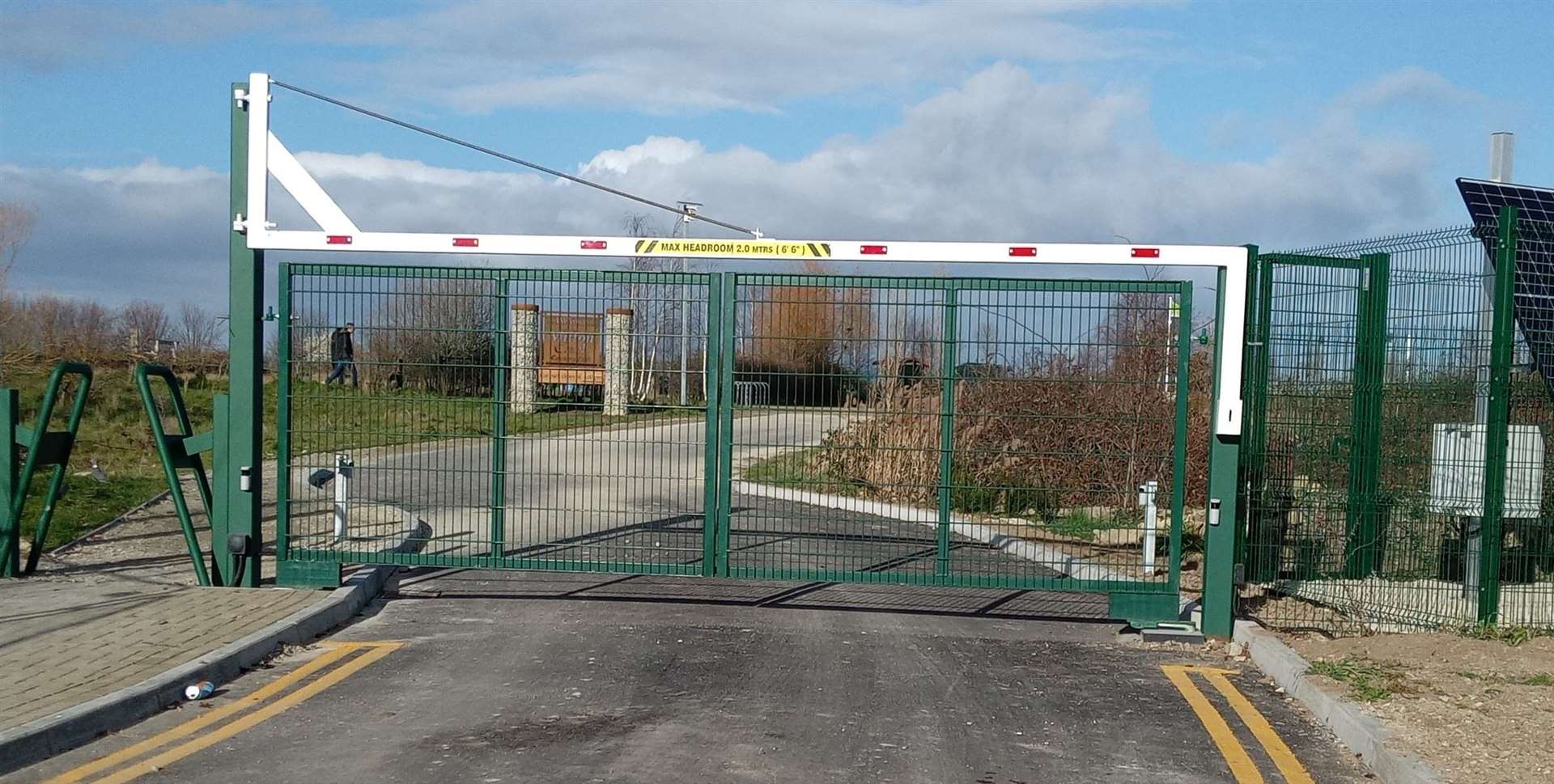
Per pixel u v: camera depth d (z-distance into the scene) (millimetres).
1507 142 11023
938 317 8703
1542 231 8820
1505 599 9383
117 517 12695
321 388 9164
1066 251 8500
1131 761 5859
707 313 8836
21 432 9758
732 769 5535
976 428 10617
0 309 24641
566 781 5309
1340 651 7836
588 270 8898
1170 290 8469
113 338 26453
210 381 25047
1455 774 5355
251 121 8906
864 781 5422
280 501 9141
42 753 5512
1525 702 6559
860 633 8625
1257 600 9570
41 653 7043
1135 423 9359
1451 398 8953
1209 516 8547
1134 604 8719
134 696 6180
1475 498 8805
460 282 9016
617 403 9070
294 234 8953
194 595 8812
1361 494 9508
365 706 6520
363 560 9109
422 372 9125
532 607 9250
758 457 9328
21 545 10914
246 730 6035
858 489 10172
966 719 6520
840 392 8867
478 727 6141
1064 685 7344
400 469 9547
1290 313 9336
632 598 9633
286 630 7793
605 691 6906
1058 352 8648
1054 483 10789
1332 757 6004
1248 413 9211
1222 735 6359
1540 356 8961
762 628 8688
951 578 8844
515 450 11180
